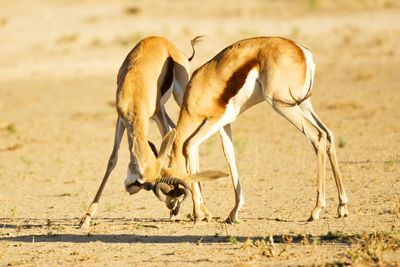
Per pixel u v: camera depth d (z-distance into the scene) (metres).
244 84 35.06
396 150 53.88
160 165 34.06
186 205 41.75
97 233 35.66
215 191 44.78
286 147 58.19
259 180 47.09
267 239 32.34
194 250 31.22
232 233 34.06
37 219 39.78
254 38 36.06
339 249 30.00
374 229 33.00
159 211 40.56
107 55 109.81
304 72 34.66
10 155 61.75
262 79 34.88
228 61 35.28
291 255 29.33
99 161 57.25
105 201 43.75
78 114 79.69
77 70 104.06
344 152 54.25
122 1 147.38
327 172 47.47
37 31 124.69
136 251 31.73
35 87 96.12
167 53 38.81
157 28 121.81
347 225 34.16
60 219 39.56
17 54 113.19
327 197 40.84
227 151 36.47
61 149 63.22
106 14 134.75
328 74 91.81
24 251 32.78
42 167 56.03
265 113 75.00
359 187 42.84
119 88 36.81
